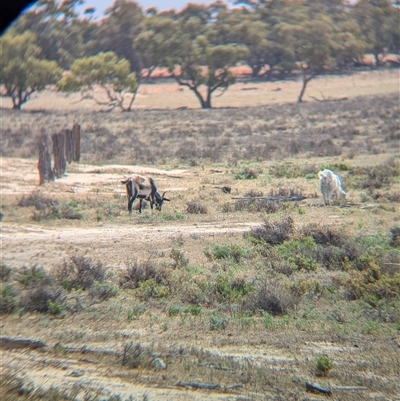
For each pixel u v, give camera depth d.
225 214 97.50
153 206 103.81
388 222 91.62
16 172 132.50
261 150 181.50
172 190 118.88
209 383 38.16
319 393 37.34
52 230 85.81
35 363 41.19
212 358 43.47
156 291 60.50
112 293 60.34
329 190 104.38
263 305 56.78
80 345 46.12
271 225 82.50
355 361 44.44
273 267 68.88
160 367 41.06
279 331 51.28
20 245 76.75
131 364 41.38
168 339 48.66
